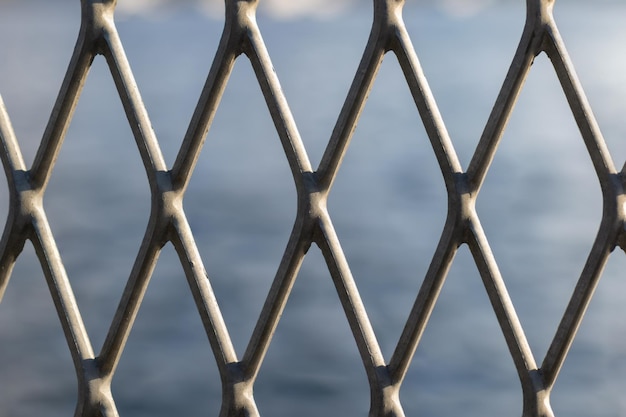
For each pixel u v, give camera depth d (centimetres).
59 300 153
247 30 144
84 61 148
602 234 148
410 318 149
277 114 145
